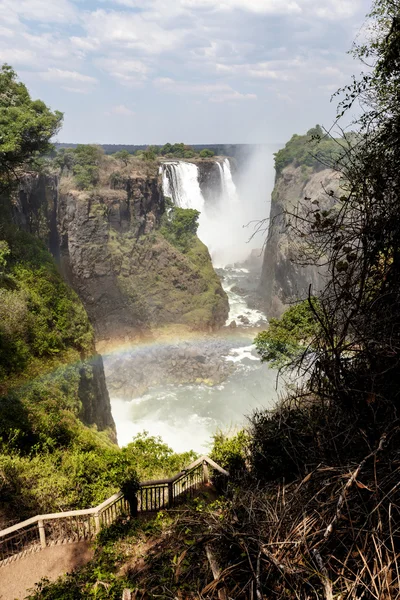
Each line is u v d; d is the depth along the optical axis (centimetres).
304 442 686
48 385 2623
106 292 6738
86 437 2173
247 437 1360
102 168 6981
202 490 1268
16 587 1001
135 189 7194
